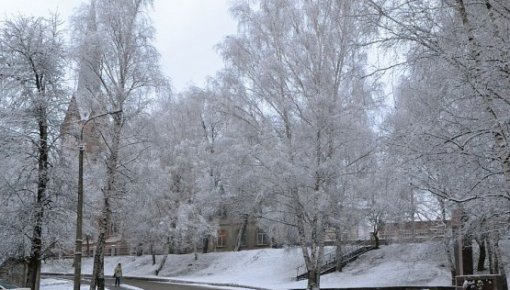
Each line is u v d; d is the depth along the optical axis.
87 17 30.73
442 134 10.15
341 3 24.78
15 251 23.11
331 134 27.55
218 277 45.47
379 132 23.08
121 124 29.44
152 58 30.72
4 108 23.39
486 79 9.31
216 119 39.84
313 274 28.28
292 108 29.12
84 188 27.55
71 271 60.22
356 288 32.81
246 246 57.69
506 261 28.44
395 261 38.69
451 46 9.86
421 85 10.95
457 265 24.05
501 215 11.41
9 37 24.12
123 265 60.16
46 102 23.72
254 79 30.30
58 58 24.69
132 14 30.92
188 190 52.72
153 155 32.28
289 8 30.55
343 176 27.34
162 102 31.55
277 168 26.97
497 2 9.76
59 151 24.30
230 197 33.12
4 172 23.38
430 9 10.04
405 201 19.05
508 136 9.55
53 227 23.58
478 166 10.37
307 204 27.55
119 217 32.16
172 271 52.59
